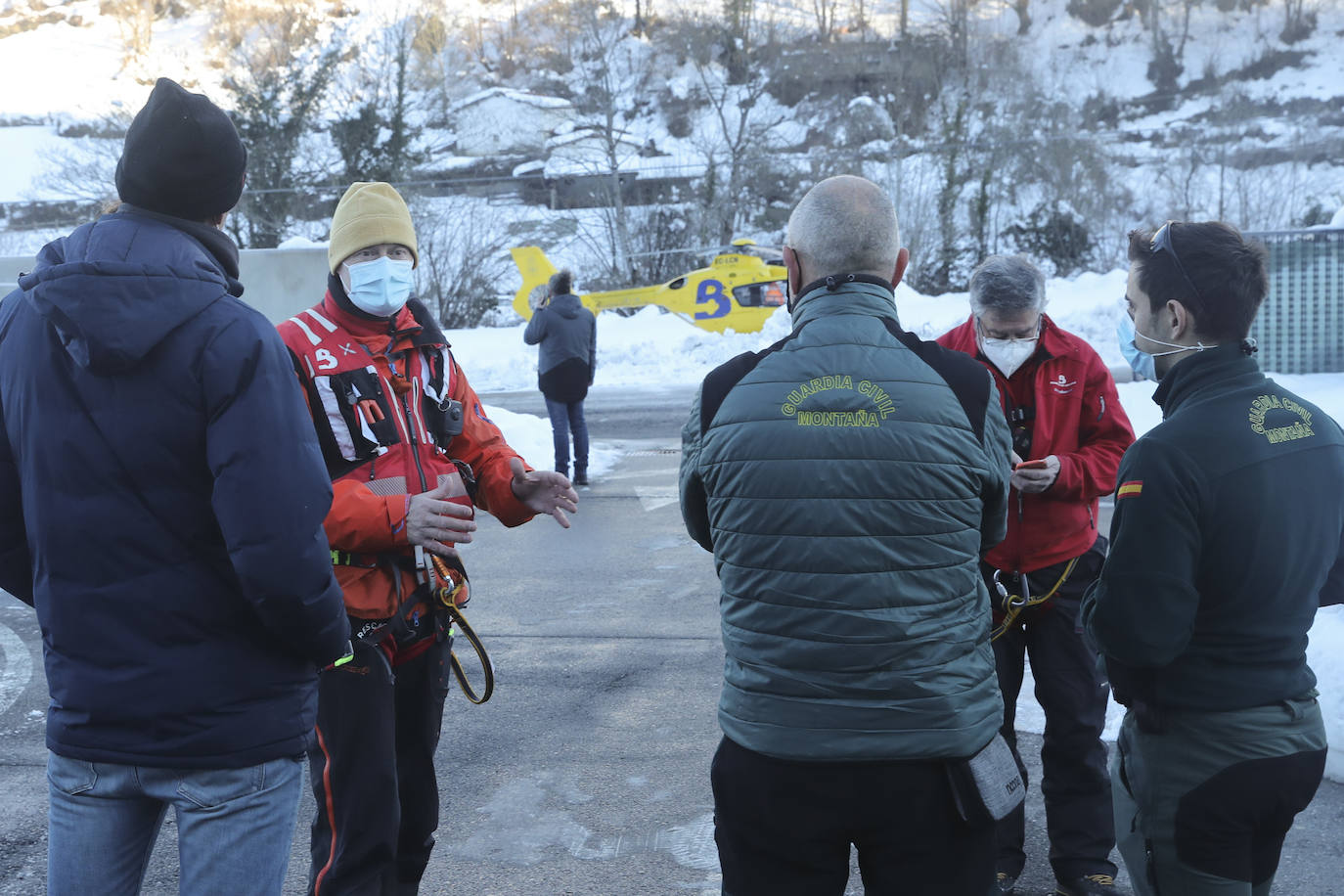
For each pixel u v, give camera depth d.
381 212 2.86
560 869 3.49
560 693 5.06
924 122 59.50
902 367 2.09
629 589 6.88
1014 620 3.32
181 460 1.95
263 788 2.03
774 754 2.02
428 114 62.47
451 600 2.87
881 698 2.00
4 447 2.06
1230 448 2.10
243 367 1.95
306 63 42.78
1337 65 73.00
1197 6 78.75
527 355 25.78
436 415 2.99
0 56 90.88
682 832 3.72
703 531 2.31
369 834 2.73
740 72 65.88
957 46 68.06
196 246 2.06
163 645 1.96
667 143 61.69
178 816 2.02
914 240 44.19
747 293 28.34
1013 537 3.30
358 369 2.85
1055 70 73.81
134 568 1.95
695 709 4.83
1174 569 2.08
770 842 2.08
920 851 2.04
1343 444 2.22
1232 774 2.13
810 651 2.00
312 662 2.09
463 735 4.59
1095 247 44.62
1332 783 3.91
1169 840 2.21
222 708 1.98
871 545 2.00
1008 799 2.04
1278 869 3.35
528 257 33.38
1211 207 50.16
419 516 2.70
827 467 2.01
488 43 78.06
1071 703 3.29
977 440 2.08
